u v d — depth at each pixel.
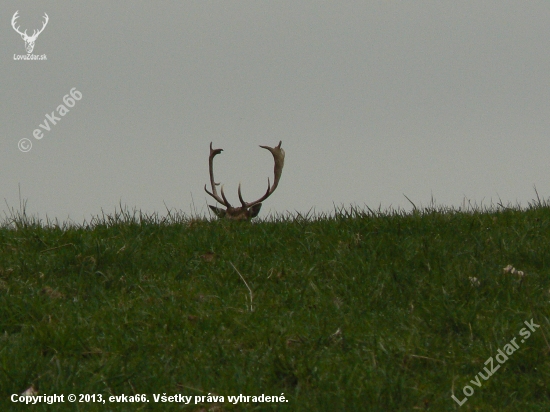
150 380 22.25
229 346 24.44
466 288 27.73
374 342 24.22
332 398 20.81
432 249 31.50
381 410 20.33
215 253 33.09
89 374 22.53
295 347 24.23
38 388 21.75
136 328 25.59
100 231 36.03
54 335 24.36
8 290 28.47
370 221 35.91
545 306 26.48
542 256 31.19
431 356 23.53
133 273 30.98
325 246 33.16
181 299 28.02
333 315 26.75
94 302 27.86
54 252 32.88
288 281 29.95
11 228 36.78
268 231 35.44
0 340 24.89
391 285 28.67
